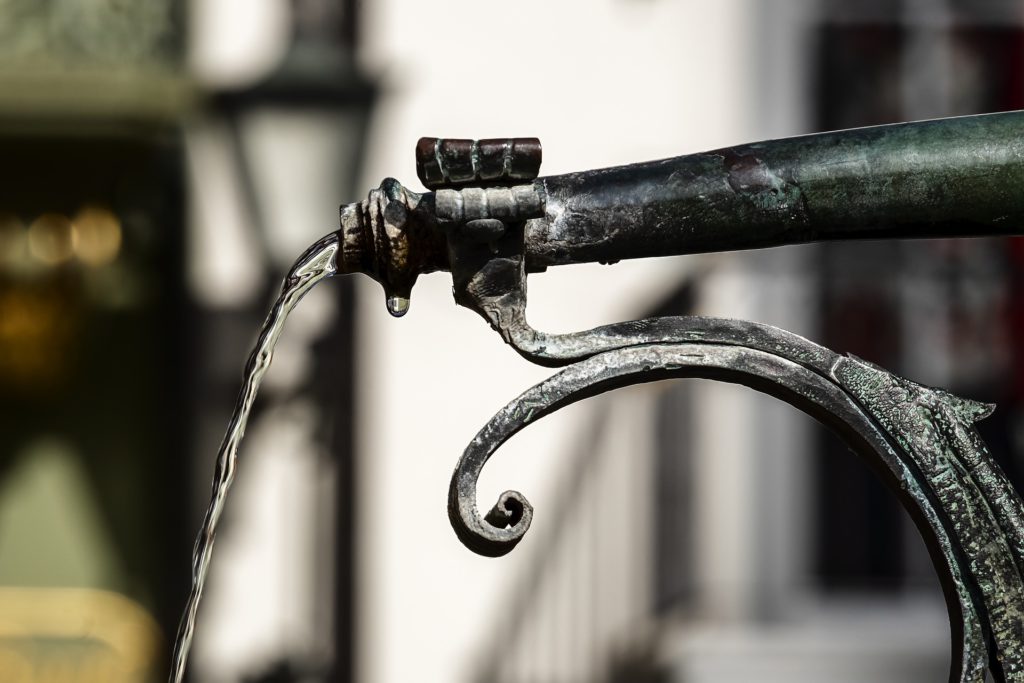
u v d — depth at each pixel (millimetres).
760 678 7125
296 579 7598
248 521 7566
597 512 7277
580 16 7516
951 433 1405
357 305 7395
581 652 7266
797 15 7410
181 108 6695
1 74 6586
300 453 7473
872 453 1413
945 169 1417
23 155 7301
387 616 7543
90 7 6656
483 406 7613
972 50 7410
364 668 7531
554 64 7527
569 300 7352
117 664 8195
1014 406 7363
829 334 7320
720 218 1429
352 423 7379
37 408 8195
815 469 7273
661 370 1414
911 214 1428
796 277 7273
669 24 7492
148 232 7867
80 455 8219
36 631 8227
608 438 7289
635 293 7352
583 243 1428
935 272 7324
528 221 1421
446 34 7516
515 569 7469
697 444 7266
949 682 1405
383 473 7559
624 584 7262
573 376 1410
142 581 8242
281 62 6336
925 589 7309
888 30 7410
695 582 7250
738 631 7207
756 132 7438
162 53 6711
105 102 6652
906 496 1409
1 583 8242
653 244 1433
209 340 7832
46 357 8062
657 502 7262
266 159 6285
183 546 7980
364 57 6566
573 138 7523
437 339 7590
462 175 1401
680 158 1449
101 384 8148
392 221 1453
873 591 7277
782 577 7262
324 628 7566
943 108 7434
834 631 7191
